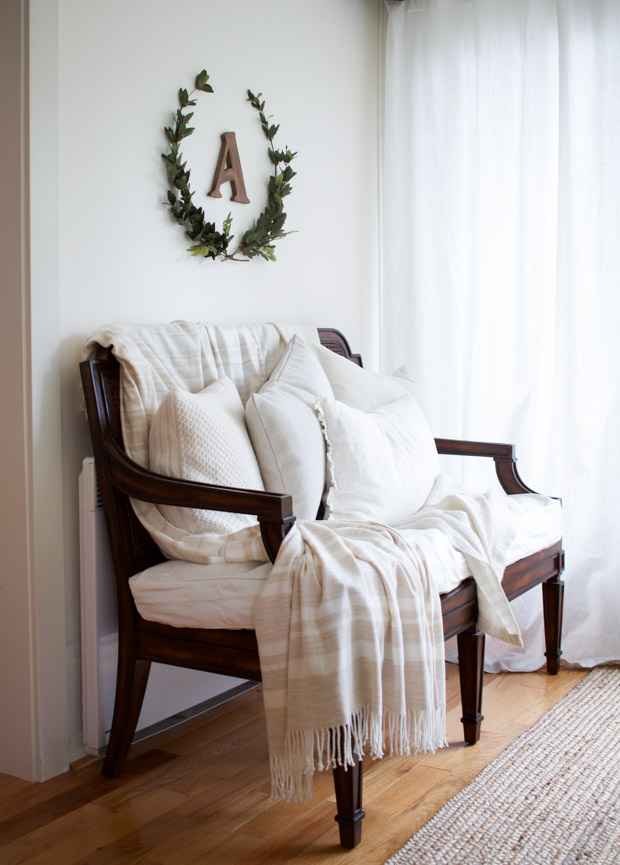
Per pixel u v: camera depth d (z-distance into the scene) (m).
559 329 2.98
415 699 1.87
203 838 1.84
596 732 2.39
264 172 2.89
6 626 2.15
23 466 2.10
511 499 2.65
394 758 2.24
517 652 2.97
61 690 2.17
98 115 2.30
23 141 2.06
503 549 2.33
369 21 3.39
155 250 2.49
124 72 2.37
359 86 3.35
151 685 2.34
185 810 1.96
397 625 1.83
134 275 2.42
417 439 2.71
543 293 3.06
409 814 1.93
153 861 1.75
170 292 2.55
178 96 2.54
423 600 1.94
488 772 2.14
